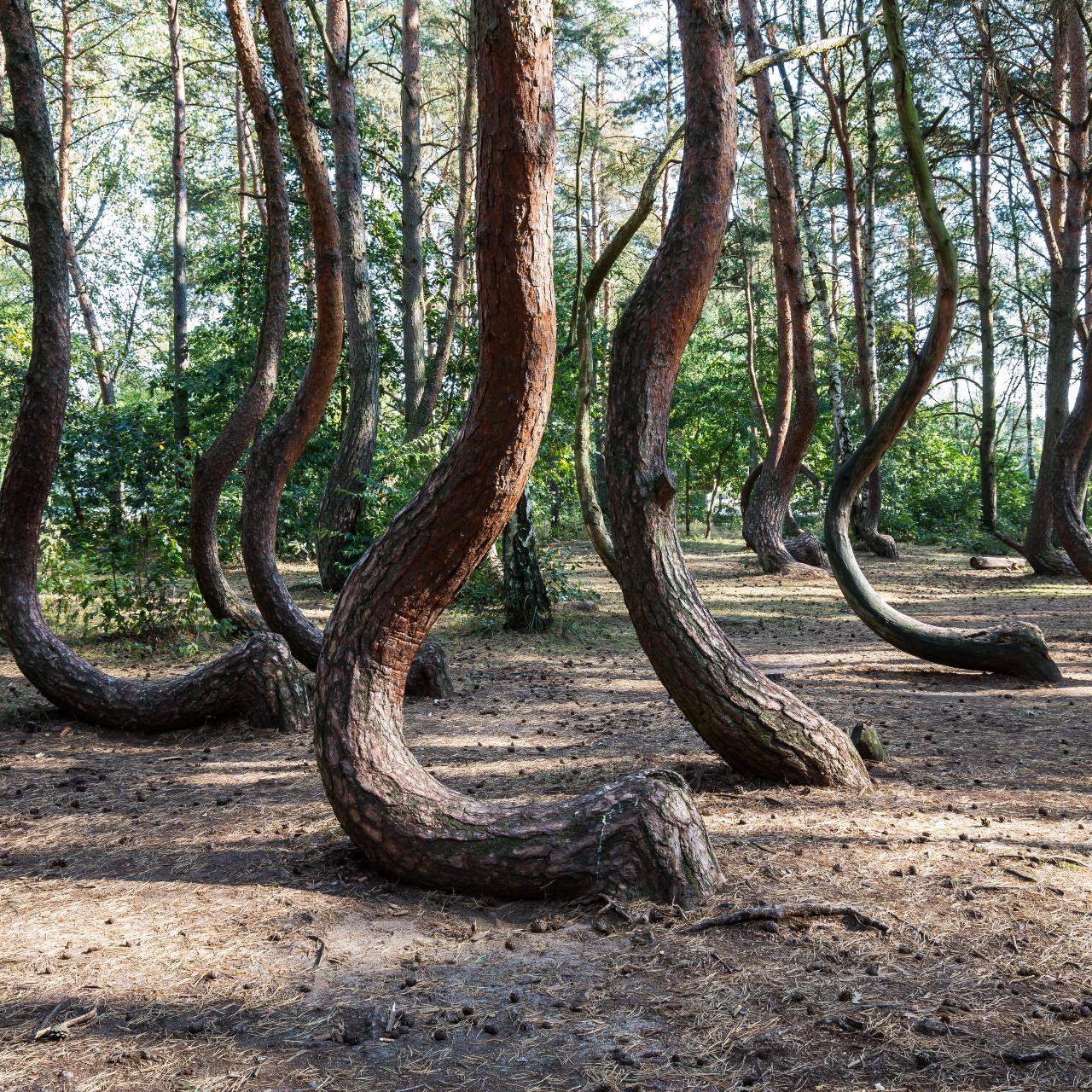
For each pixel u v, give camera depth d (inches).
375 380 581.0
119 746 252.1
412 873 147.8
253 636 269.7
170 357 1143.6
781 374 693.9
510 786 205.9
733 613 512.1
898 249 1130.7
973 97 842.8
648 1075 97.3
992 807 187.3
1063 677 331.3
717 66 183.3
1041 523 668.1
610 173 1108.5
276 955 126.7
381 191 804.0
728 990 114.9
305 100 272.7
